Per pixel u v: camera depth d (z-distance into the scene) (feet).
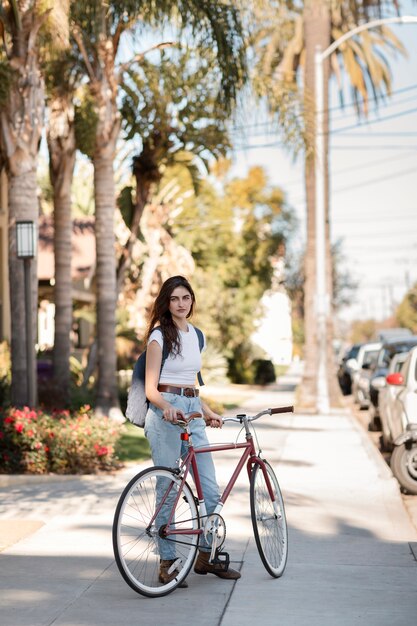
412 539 30.40
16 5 48.96
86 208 150.00
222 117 70.85
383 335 128.16
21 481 40.98
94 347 85.15
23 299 49.88
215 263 171.63
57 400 67.87
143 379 24.09
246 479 42.39
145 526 22.94
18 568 25.16
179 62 70.33
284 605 21.98
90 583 23.70
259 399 109.91
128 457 52.08
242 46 57.52
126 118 74.59
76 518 32.50
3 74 49.52
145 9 54.13
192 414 23.70
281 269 221.05
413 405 46.06
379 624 20.49
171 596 22.71
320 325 86.12
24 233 49.42
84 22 53.36
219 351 149.79
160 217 119.65
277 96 67.26
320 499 38.01
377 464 48.44
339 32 115.24
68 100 67.46
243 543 28.60
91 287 129.49
